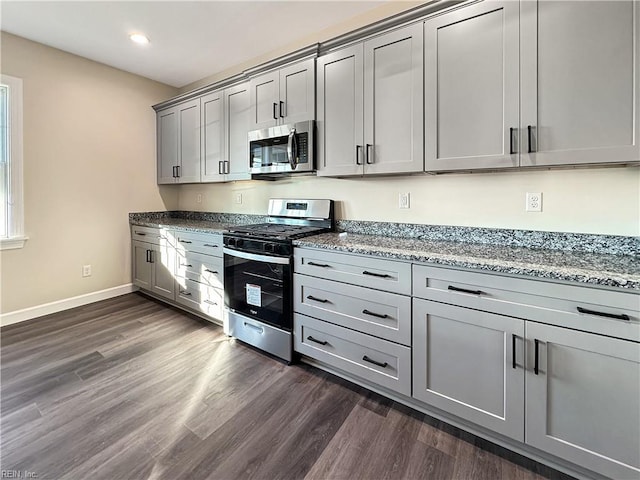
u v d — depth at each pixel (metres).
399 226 2.31
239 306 2.53
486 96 1.65
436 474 1.34
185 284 3.09
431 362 1.62
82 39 2.85
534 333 1.33
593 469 1.25
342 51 2.17
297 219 2.81
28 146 2.91
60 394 1.85
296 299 2.18
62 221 3.17
